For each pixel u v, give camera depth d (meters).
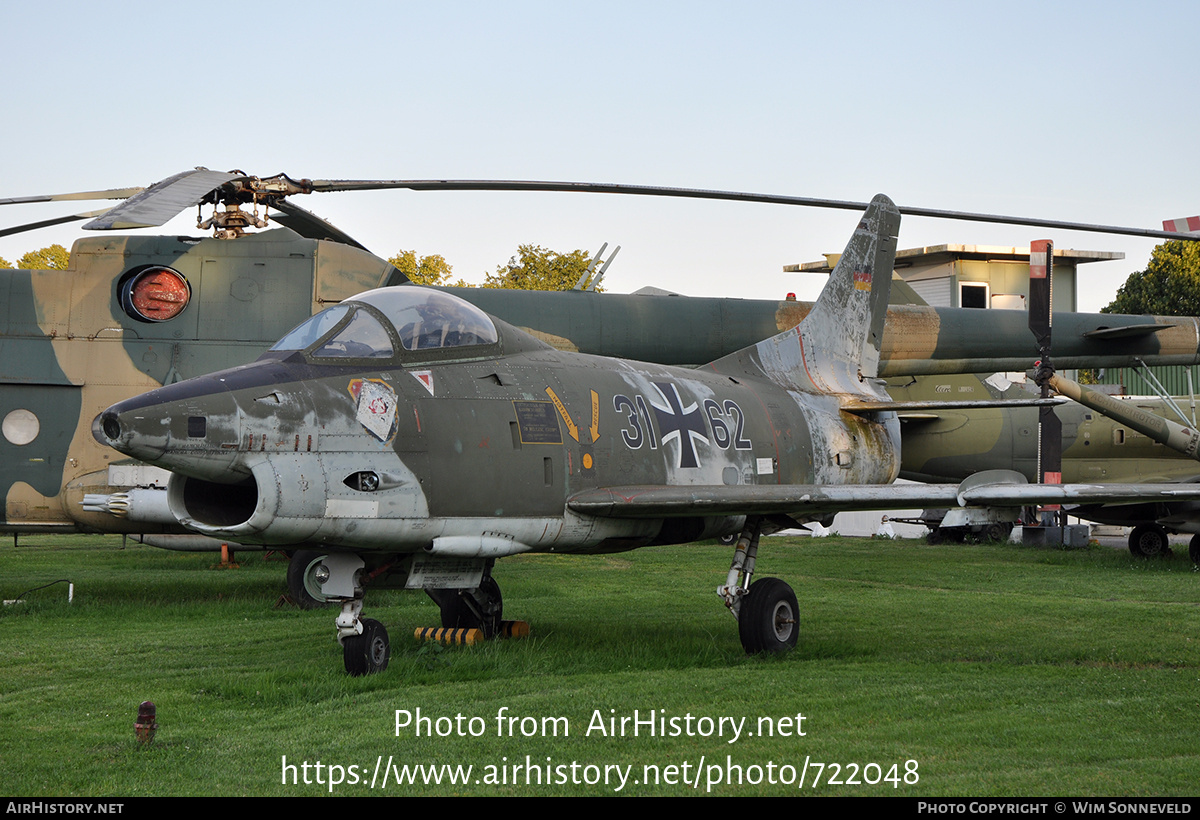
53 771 5.39
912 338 19.06
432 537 8.02
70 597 12.47
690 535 10.03
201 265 12.89
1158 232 15.76
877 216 13.85
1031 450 24.75
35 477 12.35
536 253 45.84
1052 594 13.91
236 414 7.13
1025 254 44.66
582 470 8.96
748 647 9.14
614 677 7.86
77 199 11.75
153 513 12.20
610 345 15.71
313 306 13.13
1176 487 9.19
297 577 12.41
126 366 12.59
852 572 16.97
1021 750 5.81
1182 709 6.79
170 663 8.62
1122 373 39.88
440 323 8.68
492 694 7.24
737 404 11.06
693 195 12.66
